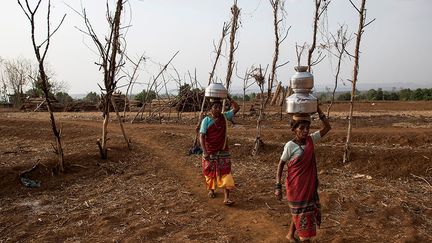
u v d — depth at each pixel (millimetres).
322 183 7234
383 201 6117
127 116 19719
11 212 5953
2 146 11375
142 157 9398
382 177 7578
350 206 5910
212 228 5312
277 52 10250
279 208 6020
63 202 6402
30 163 7965
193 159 9281
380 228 5172
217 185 6277
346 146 8352
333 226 5277
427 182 7152
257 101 26766
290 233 4770
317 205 4438
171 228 5328
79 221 5605
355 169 8031
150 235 5059
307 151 4293
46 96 7480
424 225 5273
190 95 18922
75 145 10805
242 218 5645
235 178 7738
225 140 6121
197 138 9984
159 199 6488
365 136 10477
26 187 6973
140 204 6246
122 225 5426
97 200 6457
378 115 18031
